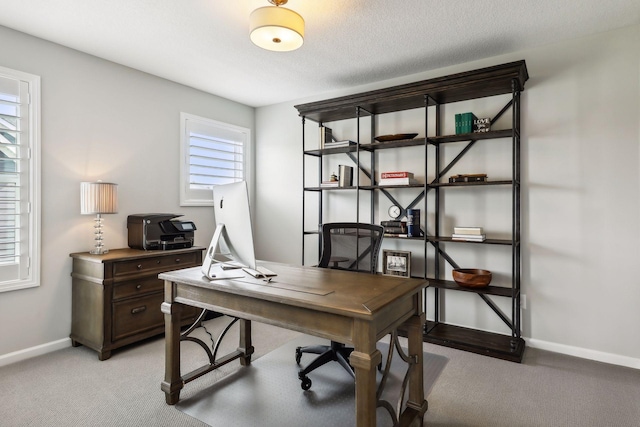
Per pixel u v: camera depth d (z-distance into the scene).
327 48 2.88
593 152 2.66
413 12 2.33
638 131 2.52
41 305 2.73
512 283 2.72
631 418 1.91
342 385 2.28
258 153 4.64
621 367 2.53
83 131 2.97
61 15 2.39
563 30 2.59
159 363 2.57
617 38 2.58
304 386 2.19
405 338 3.18
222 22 2.48
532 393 2.17
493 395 2.15
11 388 2.20
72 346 2.86
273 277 1.98
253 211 4.67
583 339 2.71
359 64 3.21
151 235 3.09
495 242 2.80
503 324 3.03
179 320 2.09
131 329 2.81
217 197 2.09
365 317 1.35
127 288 2.79
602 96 2.63
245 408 2.00
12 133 2.57
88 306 2.74
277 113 4.46
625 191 2.56
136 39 2.74
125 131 3.27
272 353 2.76
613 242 2.60
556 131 2.79
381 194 3.65
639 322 2.53
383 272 3.46
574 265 2.73
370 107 3.45
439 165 3.32
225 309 1.84
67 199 2.88
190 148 3.87
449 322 3.29
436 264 3.28
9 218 2.58
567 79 2.74
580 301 2.72
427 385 2.27
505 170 3.01
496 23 2.48
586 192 2.69
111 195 2.85
